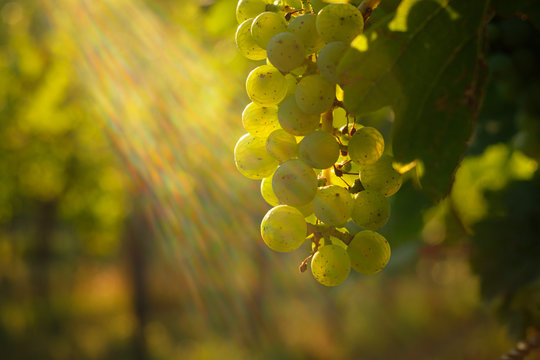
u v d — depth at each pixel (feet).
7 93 22.57
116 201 32.96
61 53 16.38
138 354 34.12
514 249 4.57
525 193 4.70
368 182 2.29
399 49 2.01
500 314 4.48
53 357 34.19
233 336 31.65
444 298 39.32
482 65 2.10
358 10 2.11
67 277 52.95
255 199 13.01
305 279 21.83
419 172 2.14
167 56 10.91
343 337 34.22
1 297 44.93
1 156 29.48
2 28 19.53
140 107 12.44
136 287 35.01
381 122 5.52
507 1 2.12
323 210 2.16
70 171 31.76
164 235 15.67
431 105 2.09
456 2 2.03
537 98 4.27
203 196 12.91
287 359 31.58
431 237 6.27
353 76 1.99
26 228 50.21
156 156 12.69
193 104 10.55
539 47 4.15
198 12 6.30
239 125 10.39
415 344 34.45
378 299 38.78
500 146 5.82
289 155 2.30
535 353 2.99
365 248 2.28
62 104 20.66
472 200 5.89
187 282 20.86
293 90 2.30
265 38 2.27
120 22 12.56
